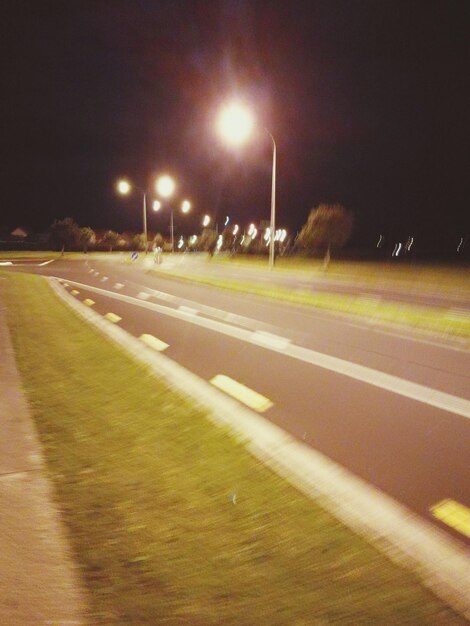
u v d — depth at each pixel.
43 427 5.96
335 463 5.05
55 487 4.43
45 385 7.83
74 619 2.80
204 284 28.06
